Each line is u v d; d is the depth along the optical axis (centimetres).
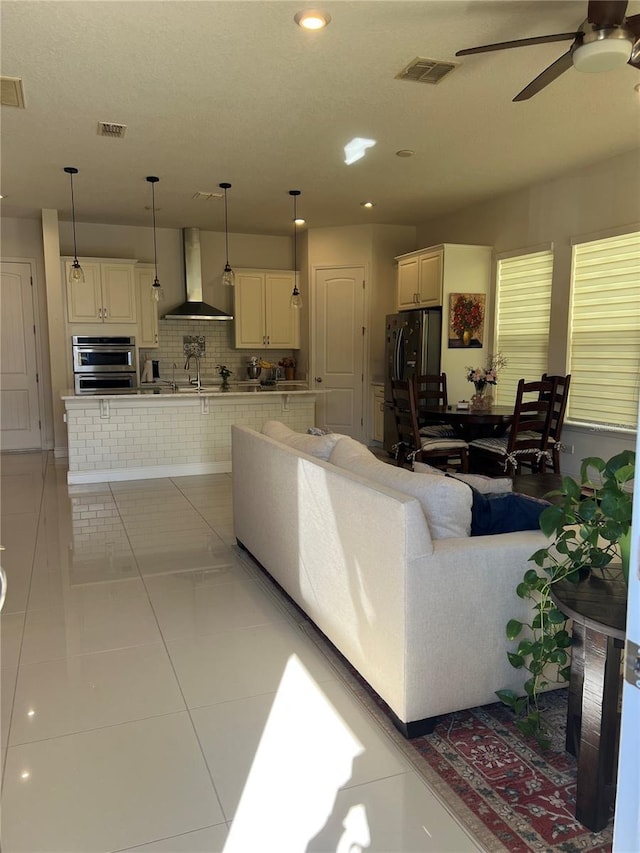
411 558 190
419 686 197
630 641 89
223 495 541
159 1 266
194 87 357
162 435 615
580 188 537
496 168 527
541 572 206
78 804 173
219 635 276
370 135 441
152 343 772
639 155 479
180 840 160
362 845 159
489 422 521
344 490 226
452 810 171
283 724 210
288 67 332
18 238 741
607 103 383
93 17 280
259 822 166
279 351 873
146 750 196
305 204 659
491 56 320
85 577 346
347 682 237
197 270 794
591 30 253
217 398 634
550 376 549
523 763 191
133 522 456
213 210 688
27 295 754
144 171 530
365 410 797
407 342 673
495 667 207
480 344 665
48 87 356
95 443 591
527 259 610
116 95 368
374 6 272
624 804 92
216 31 293
